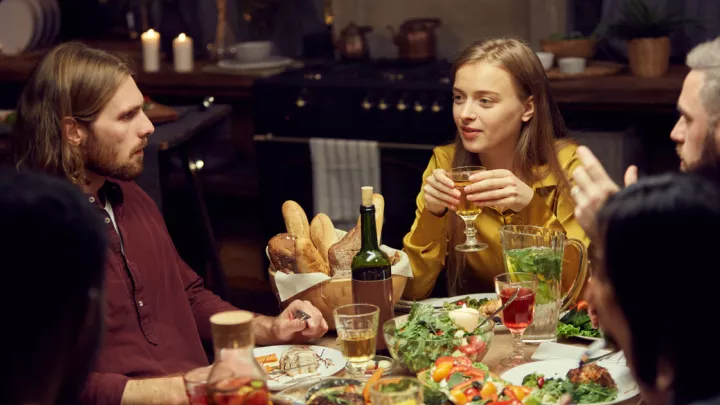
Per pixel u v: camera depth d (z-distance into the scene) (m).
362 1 4.80
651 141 4.00
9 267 0.79
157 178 3.38
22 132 1.75
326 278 1.72
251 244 4.76
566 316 1.75
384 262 1.64
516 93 2.08
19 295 0.79
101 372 1.71
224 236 4.83
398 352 1.50
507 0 4.50
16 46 4.94
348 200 4.13
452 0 4.60
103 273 0.88
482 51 2.08
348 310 1.52
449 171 1.99
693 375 0.93
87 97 1.73
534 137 2.12
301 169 4.29
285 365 1.61
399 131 4.06
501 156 2.16
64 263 0.81
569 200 2.09
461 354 1.48
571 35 4.12
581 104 3.82
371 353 1.51
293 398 1.46
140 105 1.80
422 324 1.55
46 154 1.73
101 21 5.31
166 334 1.85
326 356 1.66
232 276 4.58
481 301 1.88
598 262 0.99
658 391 0.97
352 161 4.08
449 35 4.64
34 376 0.82
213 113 3.89
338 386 1.43
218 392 1.19
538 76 2.10
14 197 0.81
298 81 4.21
